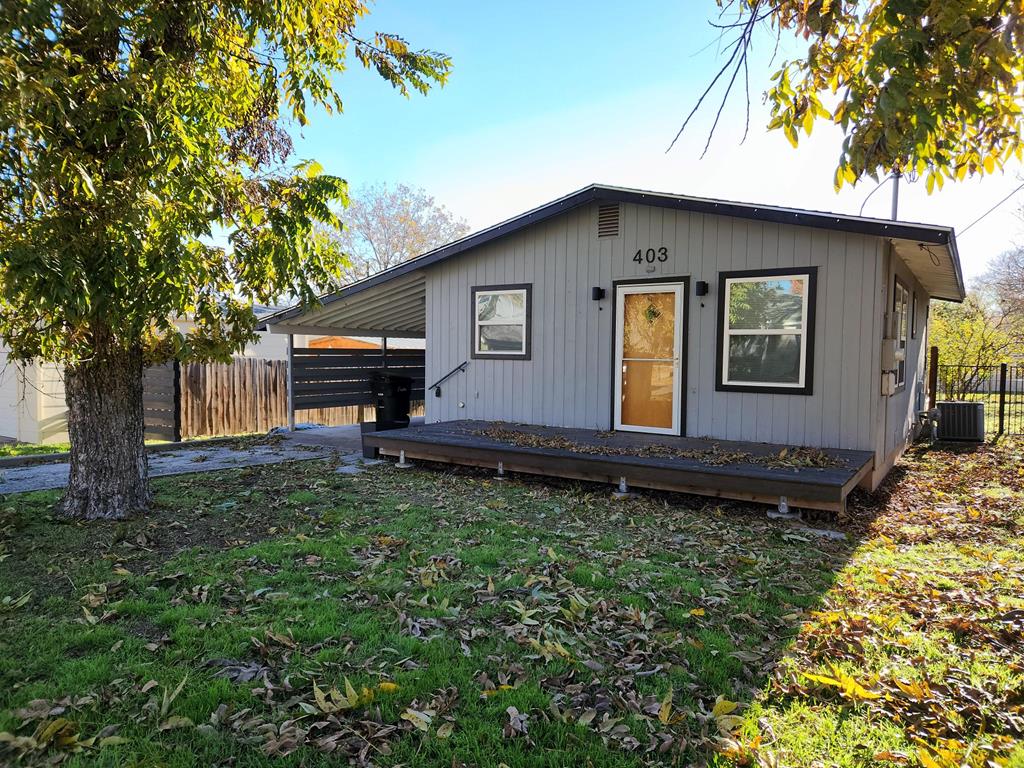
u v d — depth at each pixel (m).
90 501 5.17
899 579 4.09
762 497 5.72
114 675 2.63
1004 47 2.19
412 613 3.35
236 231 4.83
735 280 7.53
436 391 10.26
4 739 2.13
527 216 8.73
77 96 3.89
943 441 11.42
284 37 5.31
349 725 2.33
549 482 7.21
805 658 2.93
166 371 11.66
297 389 12.47
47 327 4.20
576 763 2.16
